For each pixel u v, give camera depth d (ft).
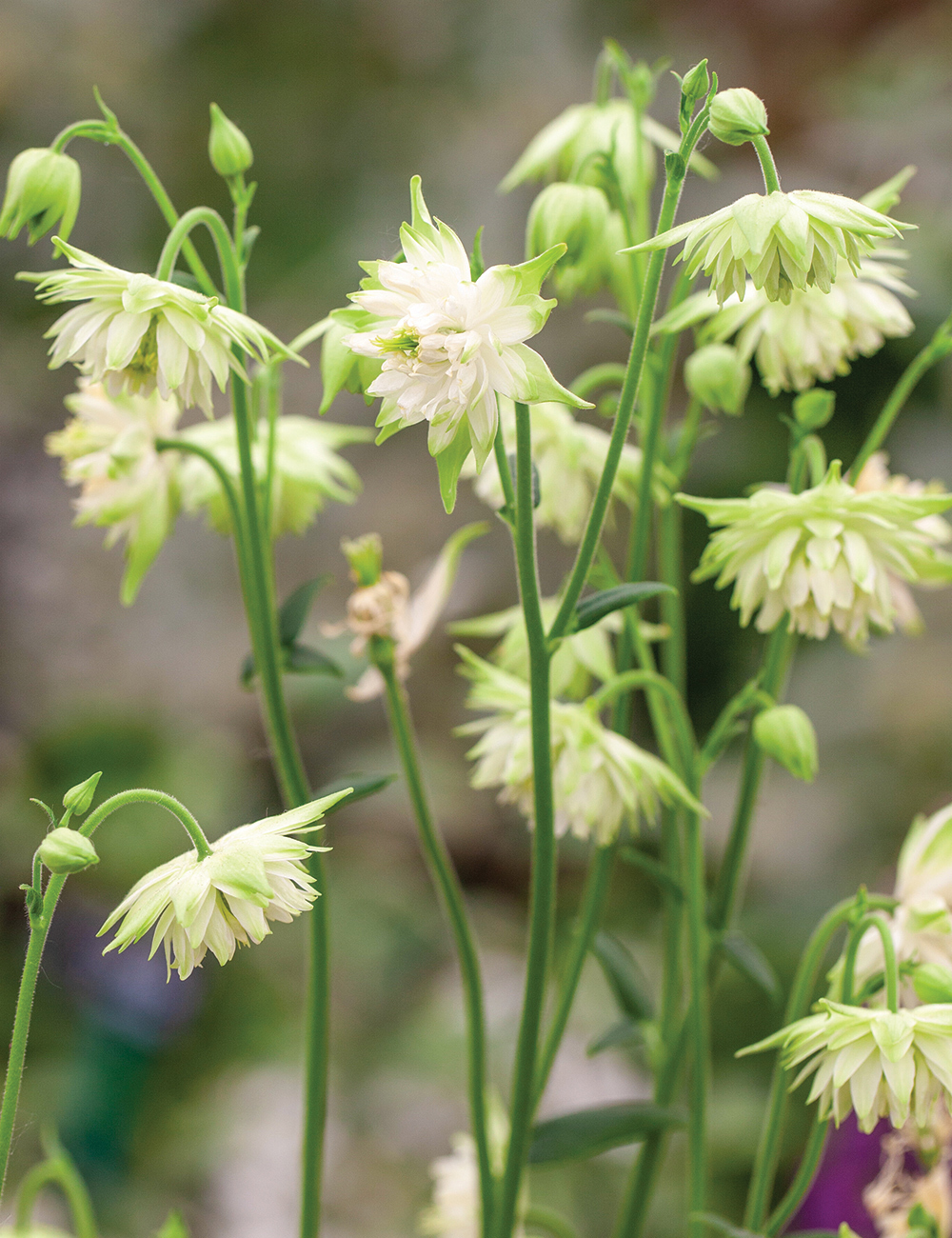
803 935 5.00
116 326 2.54
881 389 5.63
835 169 6.20
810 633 2.67
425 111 7.30
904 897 2.72
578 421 3.43
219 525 2.86
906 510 2.63
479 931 5.65
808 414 2.74
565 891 5.71
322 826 2.52
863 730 5.52
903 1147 2.86
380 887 5.78
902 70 6.32
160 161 7.38
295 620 2.77
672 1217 4.24
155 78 7.56
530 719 2.66
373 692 2.88
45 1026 5.02
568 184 2.75
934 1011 2.55
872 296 2.75
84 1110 4.76
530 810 2.72
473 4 7.48
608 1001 5.03
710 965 2.86
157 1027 5.06
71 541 6.61
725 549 2.67
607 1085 4.71
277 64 7.60
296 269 7.02
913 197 5.90
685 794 2.68
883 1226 2.90
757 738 2.70
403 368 2.46
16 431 6.77
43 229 2.65
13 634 6.35
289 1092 4.93
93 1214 4.50
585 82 7.09
